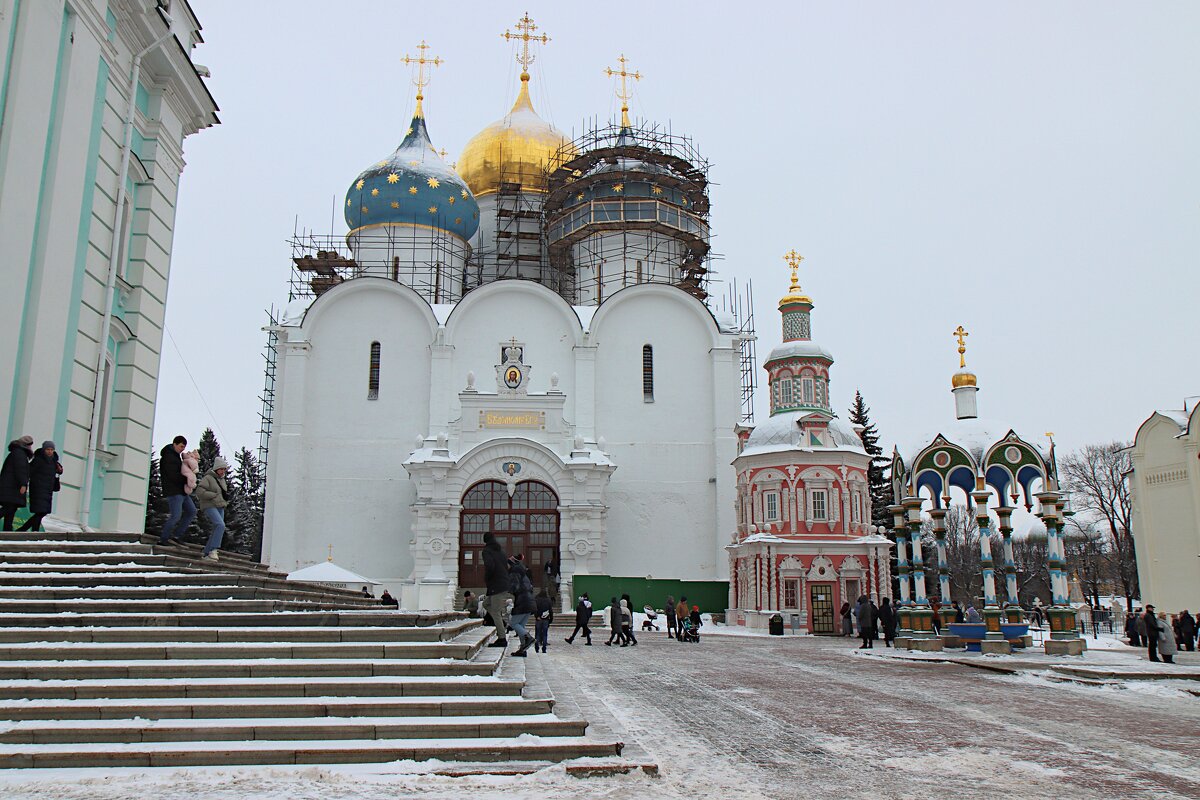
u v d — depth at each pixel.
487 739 8.80
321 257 51.91
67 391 17.95
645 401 47.06
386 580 43.94
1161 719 12.29
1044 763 9.20
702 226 54.19
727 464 45.91
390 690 9.57
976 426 27.12
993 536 72.44
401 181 51.97
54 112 17.69
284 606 12.07
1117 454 61.59
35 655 9.72
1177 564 36.66
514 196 57.09
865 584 36.06
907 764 9.04
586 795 7.50
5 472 14.12
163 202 21.88
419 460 41.25
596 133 55.34
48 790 7.36
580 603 27.66
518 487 42.31
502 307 47.78
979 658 21.09
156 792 7.33
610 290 51.62
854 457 37.59
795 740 10.20
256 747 8.30
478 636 16.58
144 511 20.89
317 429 45.47
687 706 12.75
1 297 16.03
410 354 46.62
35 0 17.05
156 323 21.50
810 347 39.47
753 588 36.69
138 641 10.36
